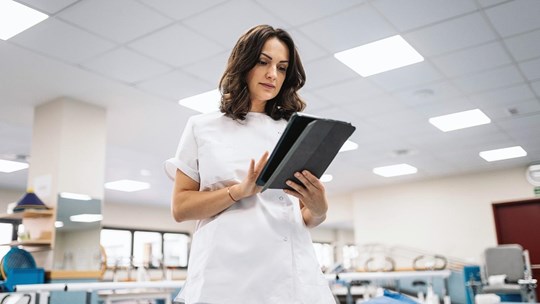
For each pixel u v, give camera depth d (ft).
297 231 3.20
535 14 11.41
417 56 13.55
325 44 12.66
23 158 22.91
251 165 2.83
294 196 3.08
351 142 22.06
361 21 11.53
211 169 3.17
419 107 17.70
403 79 15.14
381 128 20.08
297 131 2.69
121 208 36.40
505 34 12.39
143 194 33.24
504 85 15.85
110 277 30.04
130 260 28.63
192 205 3.06
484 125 19.97
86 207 15.44
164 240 38.86
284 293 2.94
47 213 14.67
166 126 18.88
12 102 15.93
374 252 31.81
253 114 3.43
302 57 13.38
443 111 18.20
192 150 3.31
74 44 12.17
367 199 33.22
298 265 3.07
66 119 15.49
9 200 29.48
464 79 15.25
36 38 11.81
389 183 31.94
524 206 27.40
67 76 14.07
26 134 19.45
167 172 3.47
